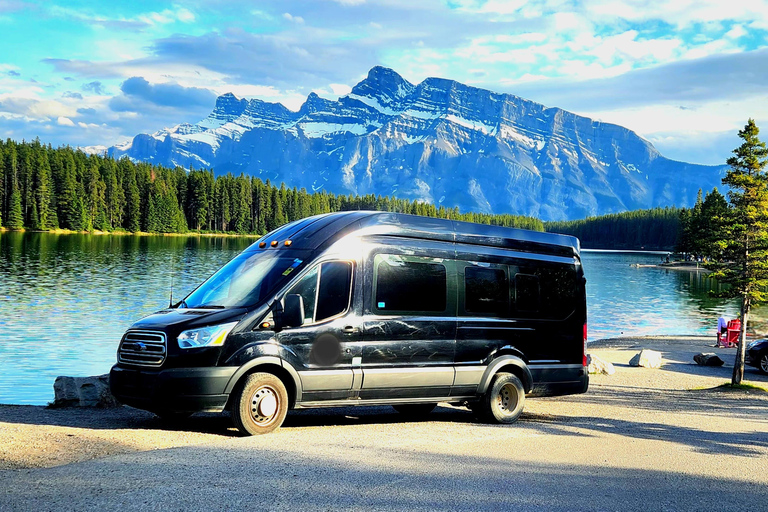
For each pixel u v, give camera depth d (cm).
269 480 582
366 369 883
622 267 13150
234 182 17488
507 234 1045
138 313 3656
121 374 818
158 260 8169
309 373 844
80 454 689
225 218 17250
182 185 17075
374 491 568
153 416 981
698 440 930
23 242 10544
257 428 814
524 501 566
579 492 605
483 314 992
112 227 15150
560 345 1074
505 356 1008
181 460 641
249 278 876
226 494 538
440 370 938
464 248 988
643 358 2320
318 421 975
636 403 1437
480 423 1008
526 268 1048
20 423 885
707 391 1780
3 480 570
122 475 584
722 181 2086
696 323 4616
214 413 1015
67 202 14188
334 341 862
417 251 941
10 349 2455
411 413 1097
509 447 785
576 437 891
